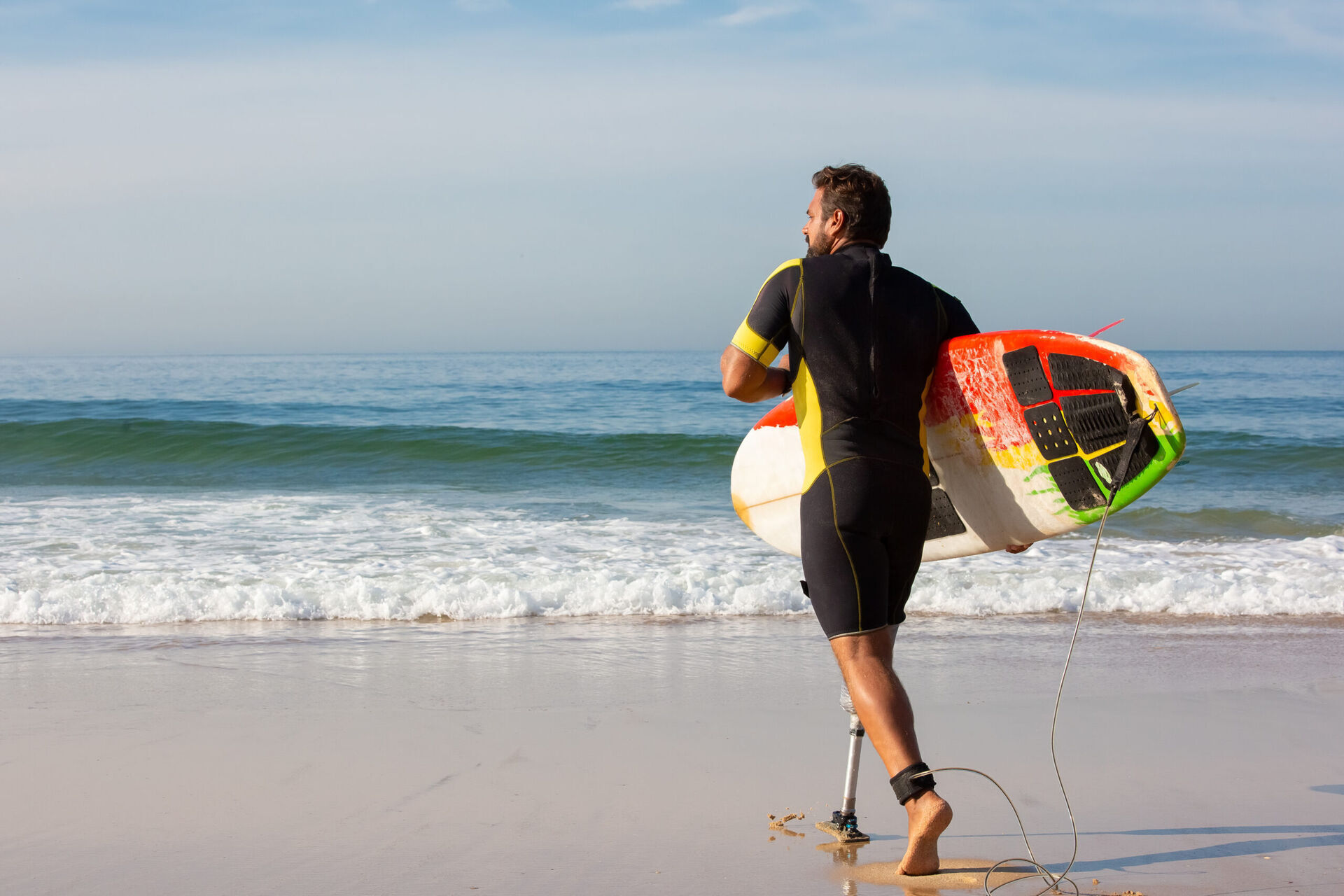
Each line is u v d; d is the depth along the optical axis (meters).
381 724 3.51
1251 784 2.95
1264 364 81.62
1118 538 8.48
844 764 3.12
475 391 37.09
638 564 6.72
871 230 2.25
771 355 2.18
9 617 5.21
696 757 3.16
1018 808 2.74
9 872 2.28
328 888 2.20
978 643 4.96
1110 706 3.83
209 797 2.78
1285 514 9.80
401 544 7.42
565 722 3.56
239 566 6.43
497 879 2.24
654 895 2.16
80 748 3.22
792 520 2.67
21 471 13.20
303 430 15.55
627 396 34.09
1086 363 2.18
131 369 74.69
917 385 2.19
